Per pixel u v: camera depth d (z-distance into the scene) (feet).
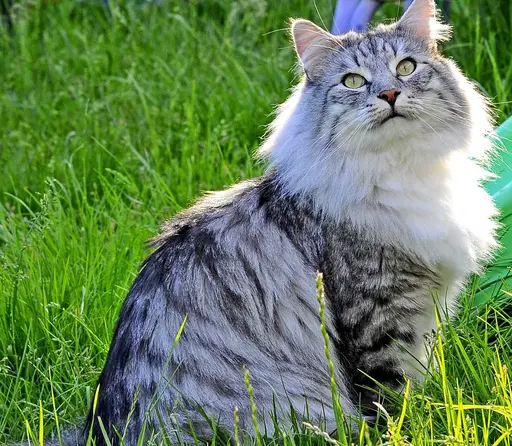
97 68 34.68
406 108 17.63
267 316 17.81
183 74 33.30
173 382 16.90
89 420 17.97
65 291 21.89
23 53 36.52
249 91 30.96
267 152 19.47
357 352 18.04
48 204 24.70
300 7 37.14
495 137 19.63
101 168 28.50
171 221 19.76
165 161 29.01
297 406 17.51
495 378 16.79
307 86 18.99
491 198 21.03
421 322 18.31
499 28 30.48
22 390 19.80
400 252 17.97
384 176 18.16
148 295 17.88
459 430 15.08
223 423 16.83
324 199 18.12
